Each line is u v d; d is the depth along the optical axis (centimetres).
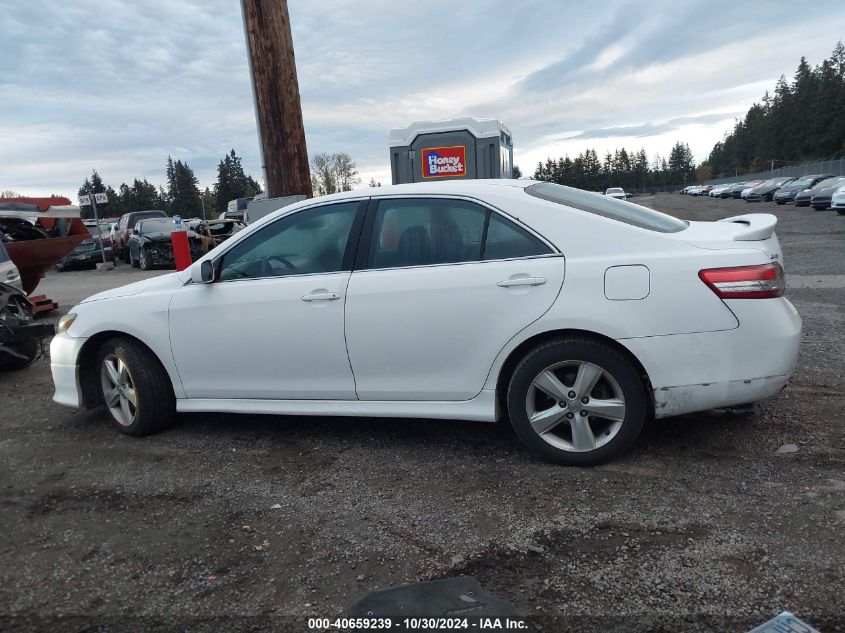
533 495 325
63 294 1455
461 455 382
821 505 296
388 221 381
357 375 383
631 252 334
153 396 436
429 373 368
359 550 286
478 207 363
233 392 418
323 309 382
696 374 327
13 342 625
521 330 343
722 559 261
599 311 329
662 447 370
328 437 427
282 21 671
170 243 1953
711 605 235
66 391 466
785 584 243
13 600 265
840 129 8606
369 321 372
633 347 327
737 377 325
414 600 248
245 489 355
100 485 372
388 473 364
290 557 284
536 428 352
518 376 350
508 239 354
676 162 15825
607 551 272
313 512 324
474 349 355
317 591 258
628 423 338
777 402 429
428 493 336
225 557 288
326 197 404
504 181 388
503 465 363
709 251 328
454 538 291
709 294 322
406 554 280
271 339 397
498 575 261
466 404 366
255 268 411
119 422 452
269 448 414
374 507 325
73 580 278
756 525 284
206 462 397
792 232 1859
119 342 438
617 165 14162
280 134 684
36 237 1162
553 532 290
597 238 340
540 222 350
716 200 5641
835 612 227
